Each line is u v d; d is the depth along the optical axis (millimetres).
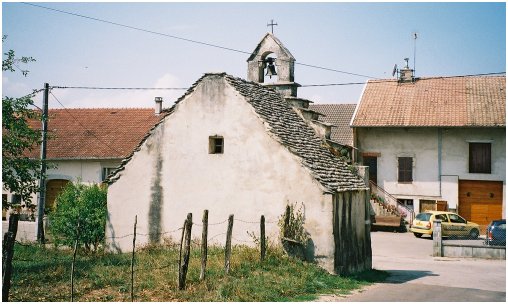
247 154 15922
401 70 37656
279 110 18484
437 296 12695
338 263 14758
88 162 33812
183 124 17000
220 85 16531
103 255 16688
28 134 16641
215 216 16203
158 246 16688
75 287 11867
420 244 27125
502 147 32312
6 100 15961
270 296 11359
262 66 21109
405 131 34219
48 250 19703
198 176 16609
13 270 13961
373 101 36188
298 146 16203
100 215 19031
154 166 17328
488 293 13367
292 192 15109
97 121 36844
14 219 10273
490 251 22219
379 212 33500
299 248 14773
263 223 14133
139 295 11203
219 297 11023
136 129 35562
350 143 36406
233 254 14555
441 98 35031
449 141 33406
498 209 32344
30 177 16750
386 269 18656
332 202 14586
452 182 33156
